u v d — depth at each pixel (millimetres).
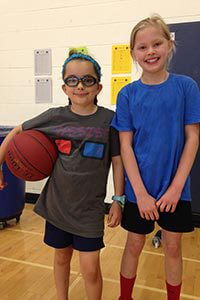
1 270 2031
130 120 1396
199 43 2758
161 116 1328
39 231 2725
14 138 1503
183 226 1389
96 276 1412
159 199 1339
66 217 1380
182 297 1763
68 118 1402
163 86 1339
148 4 2938
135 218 1438
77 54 1435
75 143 1376
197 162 2822
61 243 1436
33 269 2049
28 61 3479
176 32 2812
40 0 3312
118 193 1462
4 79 3617
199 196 2867
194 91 1341
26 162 1441
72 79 1363
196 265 2152
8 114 3674
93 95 1402
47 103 3479
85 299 1734
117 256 2258
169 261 1460
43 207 1463
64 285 1527
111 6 3066
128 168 1371
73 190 1366
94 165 1372
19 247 2385
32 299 1719
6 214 2768
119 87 3148
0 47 3566
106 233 2664
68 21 3244
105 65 3172
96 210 1391
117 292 1806
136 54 1347
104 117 1420
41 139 1456
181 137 1349
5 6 3459
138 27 1326
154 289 1849
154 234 2596
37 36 3391
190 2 2799
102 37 3145
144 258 2229
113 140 1424
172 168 1350
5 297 1735
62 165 1399
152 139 1344
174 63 2842
